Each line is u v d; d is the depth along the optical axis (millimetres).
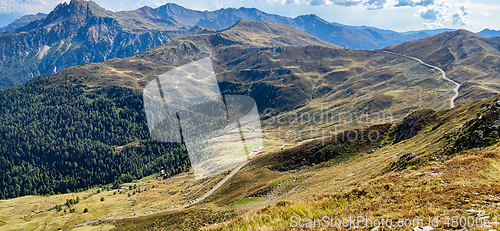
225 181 109500
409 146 62750
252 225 16422
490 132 34344
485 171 19922
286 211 17969
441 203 14219
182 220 69312
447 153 37812
